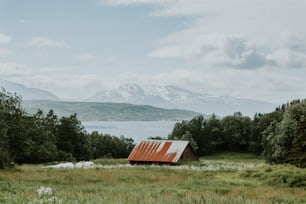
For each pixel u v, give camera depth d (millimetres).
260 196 23688
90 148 115125
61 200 13758
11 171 44500
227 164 65812
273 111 133500
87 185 30547
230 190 27766
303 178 33906
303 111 74250
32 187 25188
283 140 74062
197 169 52406
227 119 135000
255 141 129250
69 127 106188
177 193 23328
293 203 21625
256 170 39656
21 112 59750
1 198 14539
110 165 63188
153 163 71812
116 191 24578
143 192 23891
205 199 15266
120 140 140500
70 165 62219
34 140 71438
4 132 52969
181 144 74312
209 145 131750
